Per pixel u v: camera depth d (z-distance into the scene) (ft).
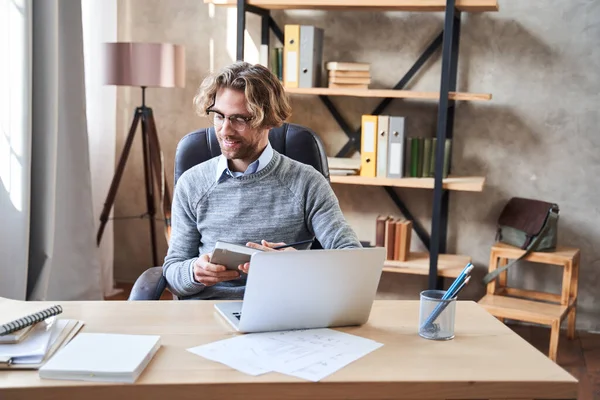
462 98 10.28
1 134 9.61
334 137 11.89
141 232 13.16
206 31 12.32
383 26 11.44
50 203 10.16
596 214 11.08
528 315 9.84
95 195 12.37
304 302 4.75
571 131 11.01
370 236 12.06
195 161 7.00
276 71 11.12
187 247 6.46
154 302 5.40
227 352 4.35
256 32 12.07
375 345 4.53
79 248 11.30
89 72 12.05
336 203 6.49
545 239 10.49
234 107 5.83
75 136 11.02
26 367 4.03
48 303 5.26
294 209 6.37
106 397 3.85
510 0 10.96
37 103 10.00
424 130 11.57
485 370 4.13
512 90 11.14
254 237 6.33
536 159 11.20
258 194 6.35
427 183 10.37
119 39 12.60
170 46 11.15
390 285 12.10
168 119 12.69
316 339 4.63
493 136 11.31
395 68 11.51
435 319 4.68
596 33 10.73
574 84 10.91
